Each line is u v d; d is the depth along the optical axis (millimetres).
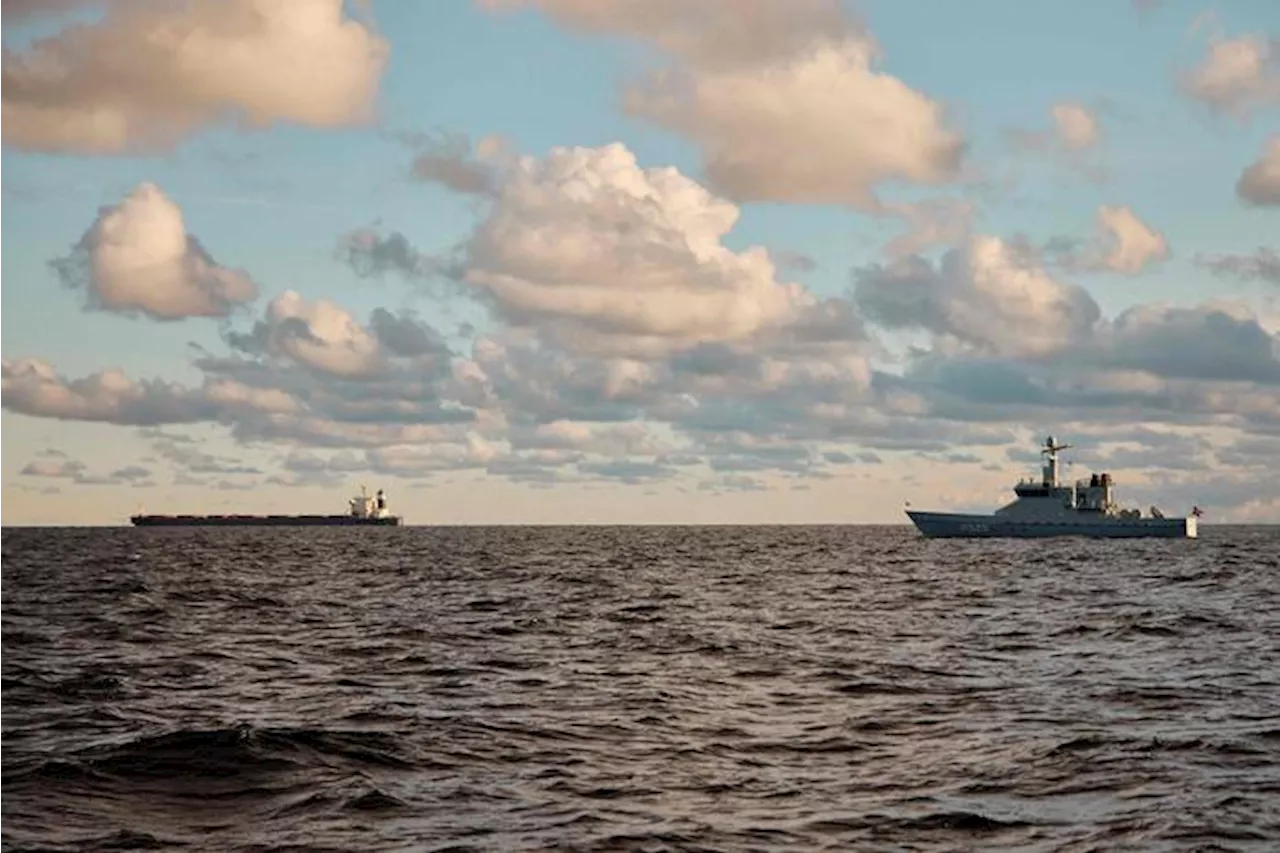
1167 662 44188
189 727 28922
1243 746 27016
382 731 28766
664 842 19453
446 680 39750
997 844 19422
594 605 77000
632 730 29828
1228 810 21219
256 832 19812
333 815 20953
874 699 35156
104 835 19453
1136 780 23734
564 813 21344
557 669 42688
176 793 22344
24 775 23188
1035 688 37219
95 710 32531
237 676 40562
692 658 46125
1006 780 24000
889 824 20688
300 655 47375
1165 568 126812
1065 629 58125
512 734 29031
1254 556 161125
